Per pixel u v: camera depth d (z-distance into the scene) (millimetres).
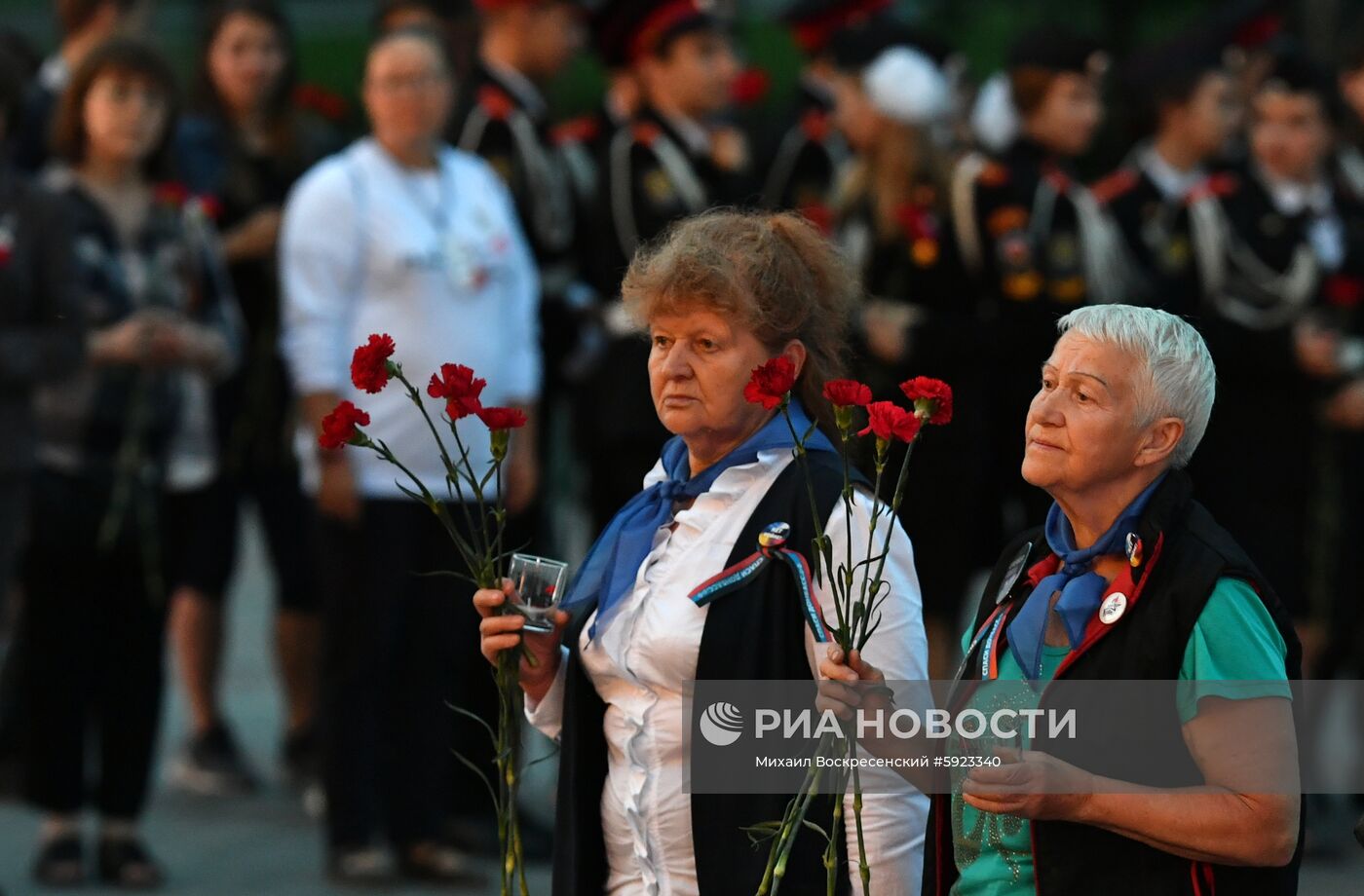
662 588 11391
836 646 10234
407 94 21344
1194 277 24297
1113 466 10070
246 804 25172
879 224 23672
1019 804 9602
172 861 22547
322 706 21422
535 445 22891
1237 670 9656
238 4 25859
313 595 25562
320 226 21094
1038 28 24891
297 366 21141
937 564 23500
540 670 11828
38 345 20641
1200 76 25312
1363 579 24328
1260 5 26938
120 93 21688
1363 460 24406
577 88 38875
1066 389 10188
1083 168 32531
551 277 24688
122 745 21547
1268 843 9586
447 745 21391
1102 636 9945
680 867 11305
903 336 23359
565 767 11703
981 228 23484
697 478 11609
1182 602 9781
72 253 21094
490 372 21656
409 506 20969
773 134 29250
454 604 21234
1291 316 24188
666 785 11281
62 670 21438
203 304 22594
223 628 25719
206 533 25141
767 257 11312
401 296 21188
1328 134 25438
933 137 23734
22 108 21578
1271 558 23984
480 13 27531
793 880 10953
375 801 21375
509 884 11133
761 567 11133
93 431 21297
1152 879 9883
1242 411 24047
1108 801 9641
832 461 11336
